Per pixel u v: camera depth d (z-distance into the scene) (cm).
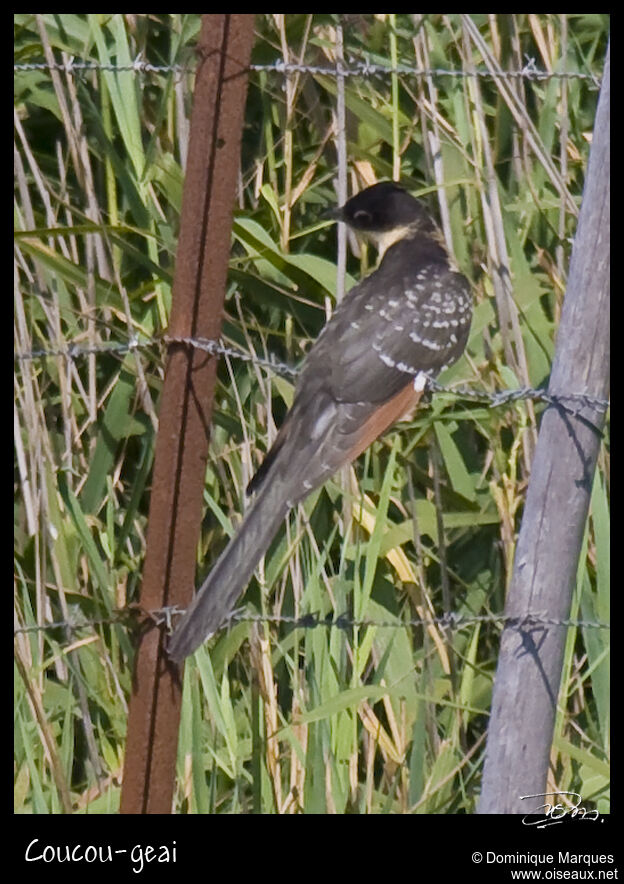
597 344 705
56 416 923
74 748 839
